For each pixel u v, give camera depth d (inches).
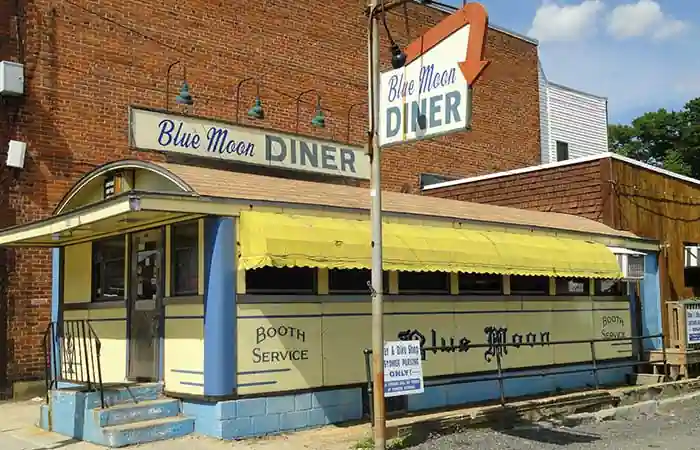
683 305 597.0
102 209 358.6
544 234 531.5
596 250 545.0
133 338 426.0
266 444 344.8
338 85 745.6
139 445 345.7
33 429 402.9
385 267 392.5
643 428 426.9
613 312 585.0
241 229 363.3
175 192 354.0
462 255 438.3
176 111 609.6
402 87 347.3
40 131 536.1
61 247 501.7
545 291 531.8
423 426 376.5
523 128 964.0
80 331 474.3
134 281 430.0
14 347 510.9
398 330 433.4
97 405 368.2
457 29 331.0
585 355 553.6
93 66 569.0
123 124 580.1
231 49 659.4
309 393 383.9
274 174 636.7
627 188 679.7
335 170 666.8
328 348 394.9
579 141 1060.5
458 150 875.4
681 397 530.6
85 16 568.7
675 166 1978.3
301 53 715.4
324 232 374.3
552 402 452.4
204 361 359.6
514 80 959.6
